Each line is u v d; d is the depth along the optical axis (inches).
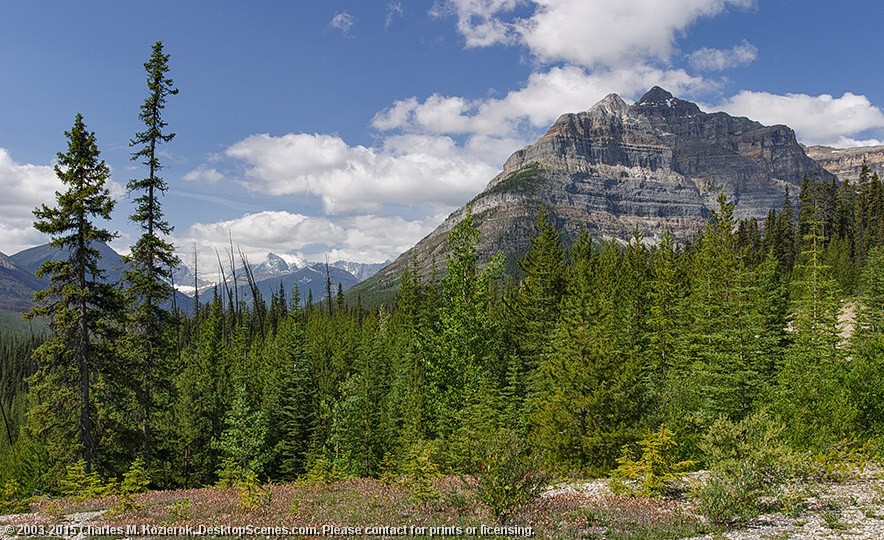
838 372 902.4
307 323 4266.7
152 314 1326.3
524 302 2198.6
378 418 2352.4
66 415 1184.2
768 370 1469.0
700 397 1368.1
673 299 2086.6
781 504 625.3
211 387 2345.0
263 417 2182.6
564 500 702.5
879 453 784.3
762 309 1871.3
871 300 1972.2
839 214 4124.0
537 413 1130.0
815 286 1758.1
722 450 699.4
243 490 759.7
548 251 2405.3
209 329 3319.4
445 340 1422.2
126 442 1272.1
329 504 737.0
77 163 1135.6
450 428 1459.2
